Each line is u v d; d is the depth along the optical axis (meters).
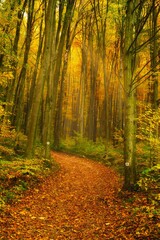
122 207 9.53
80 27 34.25
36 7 21.94
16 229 7.29
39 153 18.42
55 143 30.86
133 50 12.14
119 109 28.80
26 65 18.69
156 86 15.54
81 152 29.83
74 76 47.78
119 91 28.77
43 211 9.22
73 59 43.62
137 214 8.29
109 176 16.88
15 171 12.07
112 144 30.48
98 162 23.86
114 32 28.02
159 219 7.41
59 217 8.83
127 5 12.06
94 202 10.78
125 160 11.70
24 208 9.12
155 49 14.83
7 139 17.91
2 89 18.12
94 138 36.19
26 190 11.12
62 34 20.86
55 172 16.36
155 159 12.96
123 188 11.56
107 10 18.66
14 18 15.28
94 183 14.77
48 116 18.11
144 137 11.90
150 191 10.30
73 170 18.48
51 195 11.36
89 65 39.16
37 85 15.09
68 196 11.61
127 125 11.83
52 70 18.22
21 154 17.08
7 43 15.89
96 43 33.59
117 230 7.39
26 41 18.73
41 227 7.75
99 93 40.03
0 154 14.65
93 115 35.91
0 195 9.30
